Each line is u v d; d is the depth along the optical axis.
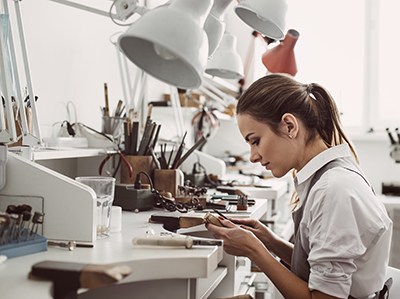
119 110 1.98
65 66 1.90
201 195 1.85
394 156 3.54
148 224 1.37
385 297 1.08
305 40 4.12
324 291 1.00
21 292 0.77
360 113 4.03
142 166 1.90
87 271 0.79
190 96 2.93
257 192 2.36
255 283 1.99
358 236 1.00
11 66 1.46
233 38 2.52
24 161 1.16
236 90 3.71
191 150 2.02
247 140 1.24
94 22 2.11
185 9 0.90
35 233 1.06
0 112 1.16
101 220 1.19
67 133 1.82
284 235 2.74
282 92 1.18
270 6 1.29
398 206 3.22
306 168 1.16
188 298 1.07
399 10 3.92
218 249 1.08
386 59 3.96
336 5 4.05
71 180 1.14
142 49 0.96
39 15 1.71
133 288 1.09
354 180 1.05
